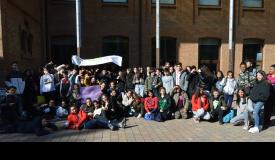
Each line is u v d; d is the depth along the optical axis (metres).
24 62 14.43
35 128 8.69
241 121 9.88
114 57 14.14
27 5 15.09
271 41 20.30
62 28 18.92
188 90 11.45
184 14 19.62
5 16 11.78
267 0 20.22
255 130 8.91
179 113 11.20
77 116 9.59
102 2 19.12
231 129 9.39
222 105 10.43
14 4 12.88
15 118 9.31
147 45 19.42
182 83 11.48
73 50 19.28
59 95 12.20
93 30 19.06
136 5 19.34
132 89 13.15
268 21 20.23
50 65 13.72
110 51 19.44
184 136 8.42
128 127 9.70
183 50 19.67
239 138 8.21
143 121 10.71
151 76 12.43
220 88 11.22
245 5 20.11
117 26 19.23
